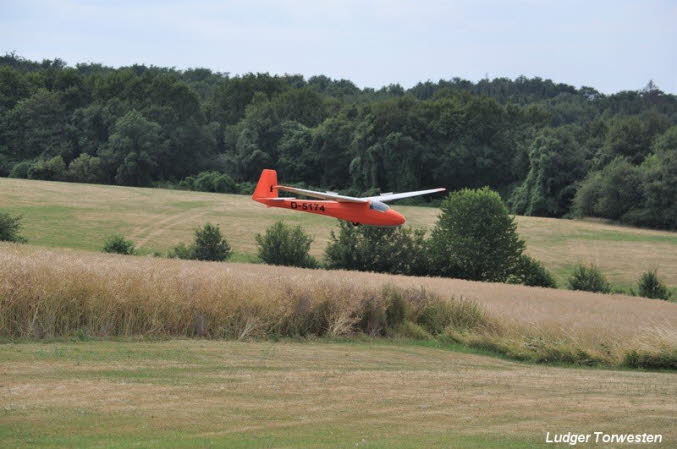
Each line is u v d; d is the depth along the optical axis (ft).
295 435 68.85
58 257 151.53
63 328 129.59
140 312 137.39
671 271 465.88
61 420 70.03
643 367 139.03
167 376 96.37
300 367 113.39
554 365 143.43
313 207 247.09
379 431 71.72
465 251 430.61
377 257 428.97
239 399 83.97
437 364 131.64
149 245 451.94
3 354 104.63
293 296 161.27
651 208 597.93
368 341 162.09
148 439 65.21
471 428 74.18
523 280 438.40
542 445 67.67
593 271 414.21
